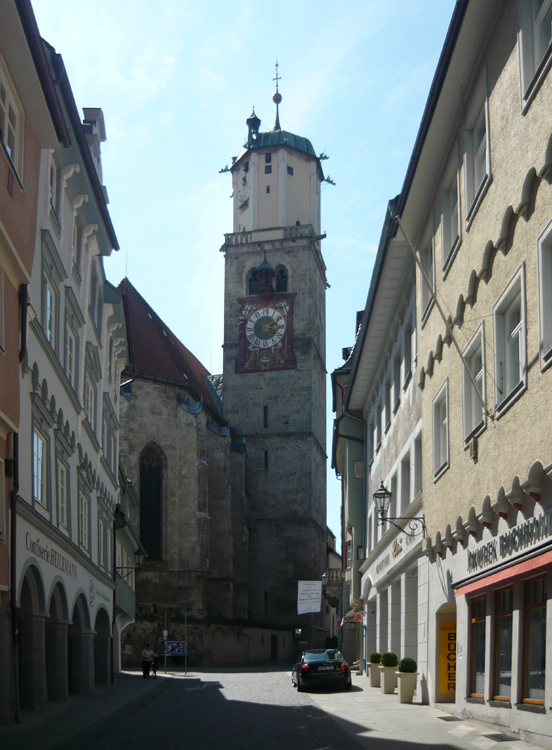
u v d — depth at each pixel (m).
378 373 34.53
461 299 18.06
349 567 50.25
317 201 103.69
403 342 27.17
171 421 78.69
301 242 97.44
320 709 22.50
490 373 15.81
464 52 16.45
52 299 23.81
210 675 48.22
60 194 24.52
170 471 77.75
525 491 13.37
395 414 29.23
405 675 23.36
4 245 17.30
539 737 13.10
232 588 83.75
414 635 26.20
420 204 22.09
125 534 46.41
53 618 25.14
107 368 38.19
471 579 17.16
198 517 76.31
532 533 13.46
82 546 29.47
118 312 37.97
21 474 19.19
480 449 16.53
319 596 76.69
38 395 20.59
